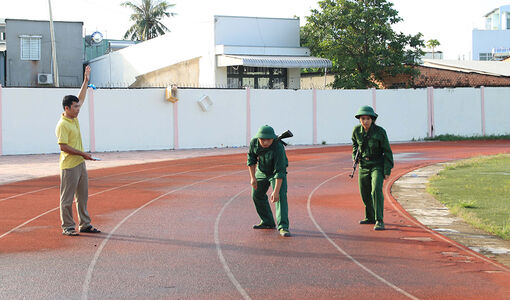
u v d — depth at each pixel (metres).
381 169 10.08
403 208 12.08
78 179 9.53
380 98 32.44
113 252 8.41
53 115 26.00
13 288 6.71
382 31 35.62
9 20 44.38
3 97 25.08
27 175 18.05
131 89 27.42
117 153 26.27
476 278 7.09
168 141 28.25
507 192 13.76
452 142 32.03
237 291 6.59
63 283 6.91
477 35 85.25
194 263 7.80
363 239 9.24
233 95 29.45
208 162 22.12
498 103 34.84
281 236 9.46
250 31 35.72
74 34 46.16
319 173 18.36
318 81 43.06
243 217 11.09
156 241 9.09
